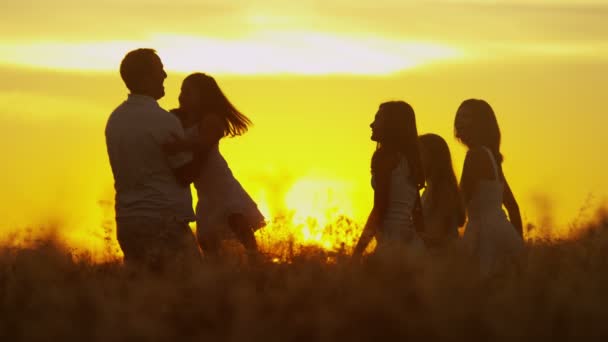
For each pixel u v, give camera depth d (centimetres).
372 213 2089
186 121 2239
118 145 2005
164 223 1988
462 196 2220
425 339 1273
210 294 1409
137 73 2011
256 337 1292
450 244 1933
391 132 2120
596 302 1348
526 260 1712
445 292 1384
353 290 1406
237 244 1819
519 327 1270
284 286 1555
